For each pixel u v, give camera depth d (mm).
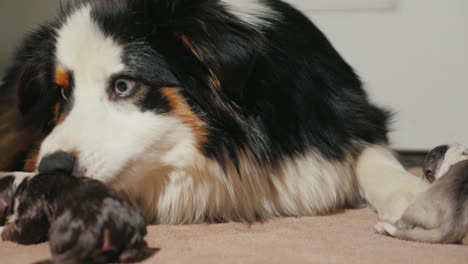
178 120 1249
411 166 1703
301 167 1315
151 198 1295
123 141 1216
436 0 1830
